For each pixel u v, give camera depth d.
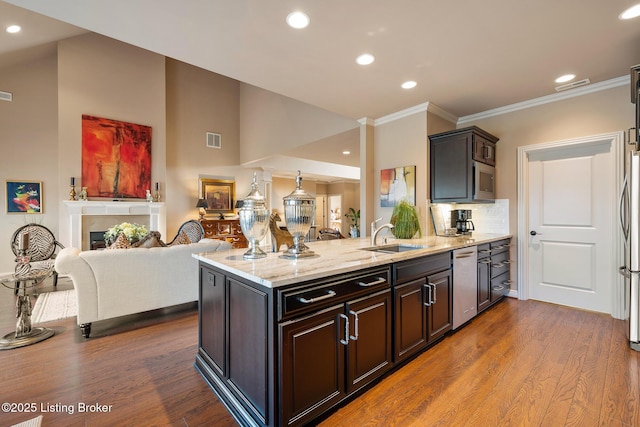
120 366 2.19
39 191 5.54
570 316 3.14
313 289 1.56
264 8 1.92
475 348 2.44
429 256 2.42
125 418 1.64
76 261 2.63
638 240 2.36
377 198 4.27
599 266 3.25
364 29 2.17
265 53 2.51
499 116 3.92
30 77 5.51
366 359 1.86
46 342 2.60
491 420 1.60
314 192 11.74
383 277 1.99
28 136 5.48
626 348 2.40
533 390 1.86
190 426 1.58
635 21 2.07
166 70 7.07
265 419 1.46
